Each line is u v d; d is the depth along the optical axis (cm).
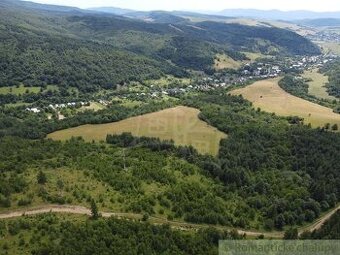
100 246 16375
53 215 18725
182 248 17800
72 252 15838
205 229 19562
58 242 16575
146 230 18012
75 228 17338
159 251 17125
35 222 17838
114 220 18412
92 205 18725
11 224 17512
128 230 17712
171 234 18225
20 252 16038
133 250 16425
